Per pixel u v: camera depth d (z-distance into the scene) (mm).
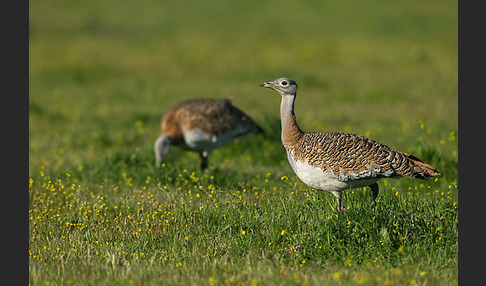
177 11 53250
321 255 9211
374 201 10266
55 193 12555
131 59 34969
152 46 39094
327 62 33938
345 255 9195
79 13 50344
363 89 26156
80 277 8664
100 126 20359
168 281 8383
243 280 8352
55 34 41938
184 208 10977
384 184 12359
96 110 23172
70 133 19312
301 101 23875
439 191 12000
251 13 53062
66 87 28281
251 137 16609
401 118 19125
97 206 11594
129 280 8414
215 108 15102
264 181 13109
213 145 15180
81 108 23500
